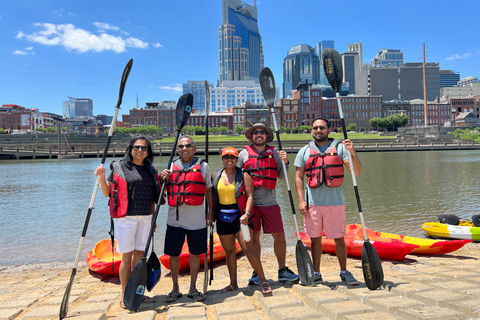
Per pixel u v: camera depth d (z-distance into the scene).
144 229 3.85
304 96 123.50
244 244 3.85
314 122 4.29
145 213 3.81
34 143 73.38
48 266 6.54
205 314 3.19
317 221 4.24
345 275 4.17
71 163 44.69
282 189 17.70
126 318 3.21
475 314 2.78
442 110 134.25
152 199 3.95
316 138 4.29
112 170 3.83
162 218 11.49
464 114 116.88
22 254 7.50
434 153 58.28
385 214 11.16
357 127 125.12
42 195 17.12
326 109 124.50
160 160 50.91
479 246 7.18
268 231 4.21
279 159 4.28
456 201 13.35
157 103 124.00
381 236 6.86
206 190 4.13
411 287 3.67
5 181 23.59
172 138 94.81
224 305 3.38
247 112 122.00
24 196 16.80
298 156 4.45
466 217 10.51
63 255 7.42
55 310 3.66
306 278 3.98
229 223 3.95
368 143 84.56
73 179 24.62
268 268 5.75
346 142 4.16
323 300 3.32
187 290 4.53
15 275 5.93
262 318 3.00
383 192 16.16
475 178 21.17
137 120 118.62
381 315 2.84
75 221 11.04
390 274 4.73
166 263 5.62
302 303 3.31
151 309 3.64
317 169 4.18
